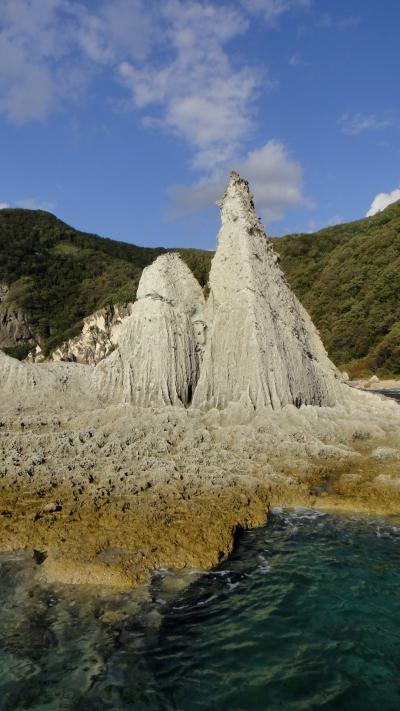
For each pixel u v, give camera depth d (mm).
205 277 84938
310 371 18109
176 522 9500
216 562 8539
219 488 10977
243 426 14875
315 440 14258
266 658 6426
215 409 16359
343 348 72812
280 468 12445
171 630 6941
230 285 18688
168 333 18594
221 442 14023
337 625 7062
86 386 19328
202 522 9539
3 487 11188
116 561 8156
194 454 12891
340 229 117750
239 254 19062
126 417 15742
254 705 5727
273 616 7227
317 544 9289
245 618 7199
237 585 8000
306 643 6715
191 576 8125
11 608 7273
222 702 5758
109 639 6730
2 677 6062
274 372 16922
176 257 21375
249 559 8773
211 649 6594
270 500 10953
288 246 111875
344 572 8352
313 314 83375
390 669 6246
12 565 8273
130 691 5902
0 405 17906
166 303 19375
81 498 10438
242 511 10180
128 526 9273
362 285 81438
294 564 8609
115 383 19031
